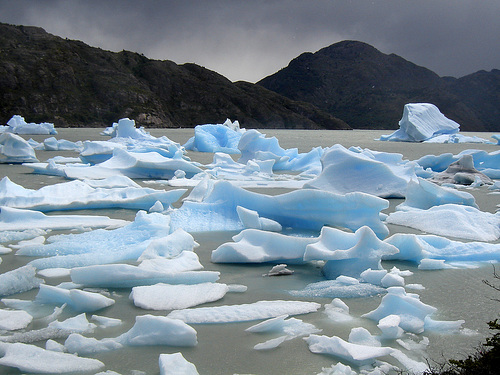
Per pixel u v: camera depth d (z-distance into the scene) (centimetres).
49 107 10425
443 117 4459
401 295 404
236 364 328
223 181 809
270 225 730
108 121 10894
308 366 325
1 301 443
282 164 1784
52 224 762
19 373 313
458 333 381
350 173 1088
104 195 939
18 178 1338
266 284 502
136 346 354
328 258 517
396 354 337
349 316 411
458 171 1370
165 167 1402
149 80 14100
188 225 755
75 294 426
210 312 409
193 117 13875
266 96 16262
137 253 584
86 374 311
